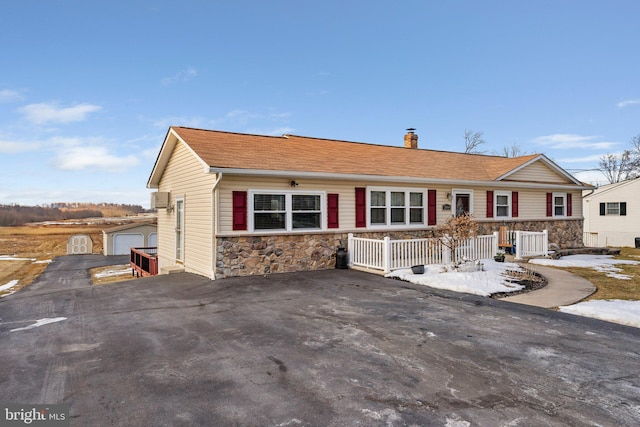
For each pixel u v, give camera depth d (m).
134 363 4.43
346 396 3.51
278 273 10.76
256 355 4.62
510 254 14.16
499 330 5.52
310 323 5.98
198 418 3.15
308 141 15.04
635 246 22.66
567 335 5.27
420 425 2.99
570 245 18.33
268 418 3.13
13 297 8.90
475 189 15.13
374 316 6.34
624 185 24.78
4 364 4.46
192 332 5.64
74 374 4.13
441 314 6.43
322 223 11.66
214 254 10.05
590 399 3.42
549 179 17.73
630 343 4.93
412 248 11.07
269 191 10.77
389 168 13.41
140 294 8.66
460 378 3.88
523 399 3.42
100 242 39.88
